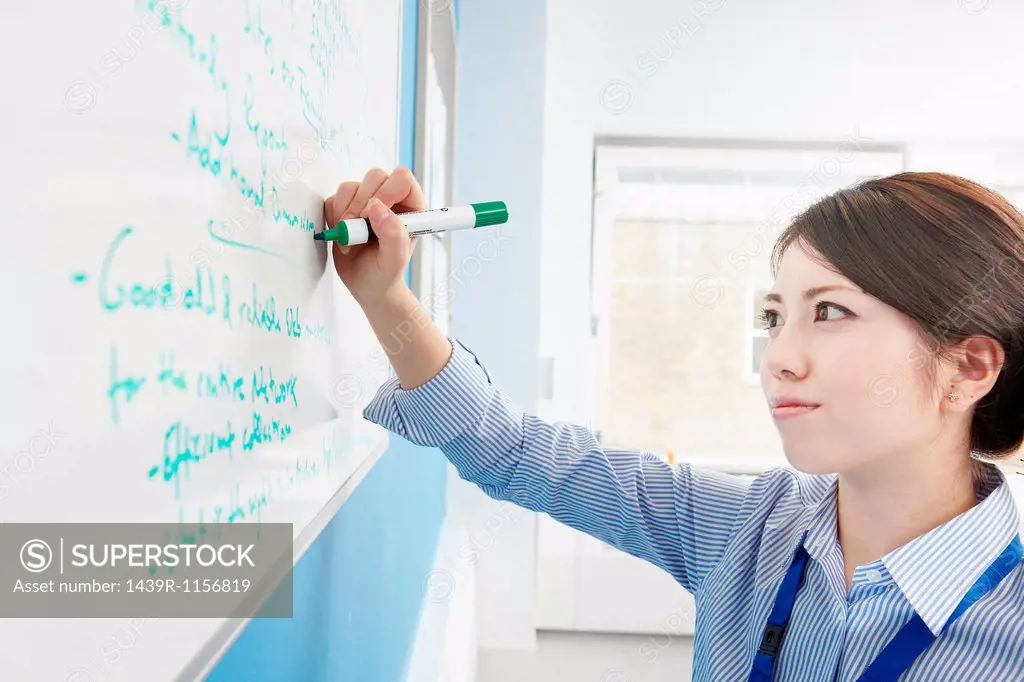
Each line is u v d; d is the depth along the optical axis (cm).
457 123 197
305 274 45
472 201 212
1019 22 231
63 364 19
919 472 51
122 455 23
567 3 238
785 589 58
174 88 25
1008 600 48
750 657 61
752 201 242
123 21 22
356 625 70
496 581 216
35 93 18
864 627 52
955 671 48
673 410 243
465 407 65
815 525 59
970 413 51
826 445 50
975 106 235
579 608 243
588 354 242
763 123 240
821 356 50
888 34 236
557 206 240
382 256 51
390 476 95
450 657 122
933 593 49
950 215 48
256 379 35
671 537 72
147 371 24
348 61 57
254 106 34
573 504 72
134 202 23
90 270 21
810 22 237
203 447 29
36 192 18
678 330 244
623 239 244
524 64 212
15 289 18
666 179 243
